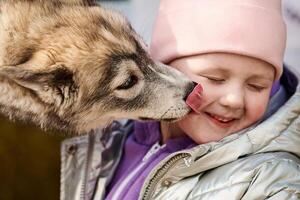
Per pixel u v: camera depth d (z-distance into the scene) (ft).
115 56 10.80
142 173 10.80
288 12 15.01
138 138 11.78
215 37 9.87
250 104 10.05
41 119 11.42
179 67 10.64
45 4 11.51
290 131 10.00
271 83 10.31
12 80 10.70
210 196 9.45
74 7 11.44
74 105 11.12
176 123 11.01
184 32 10.32
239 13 9.93
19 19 11.28
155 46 11.06
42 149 18.69
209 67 10.00
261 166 9.34
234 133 10.20
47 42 10.82
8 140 18.45
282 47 10.33
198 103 10.15
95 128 11.75
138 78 11.08
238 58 9.85
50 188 18.69
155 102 11.05
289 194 8.79
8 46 10.98
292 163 9.41
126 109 11.30
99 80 10.82
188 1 10.42
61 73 10.66
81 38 10.75
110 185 11.54
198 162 9.72
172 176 9.92
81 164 11.73
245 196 9.16
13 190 18.70
